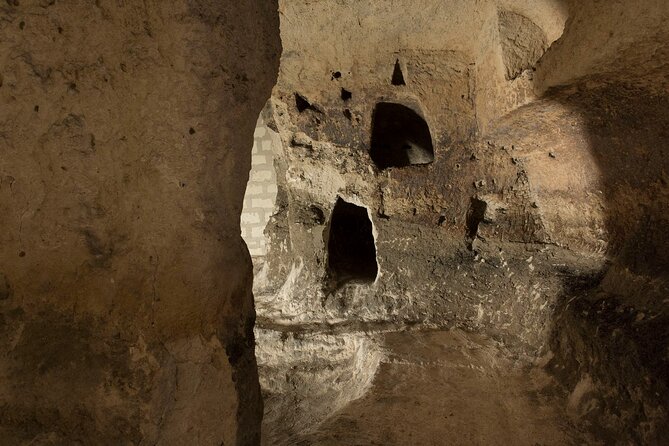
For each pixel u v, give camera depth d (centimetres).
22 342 98
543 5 204
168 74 108
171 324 109
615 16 140
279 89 298
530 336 235
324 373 255
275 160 389
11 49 95
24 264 101
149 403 101
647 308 171
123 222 108
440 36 262
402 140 361
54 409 96
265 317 308
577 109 187
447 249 278
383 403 193
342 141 295
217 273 118
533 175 246
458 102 267
